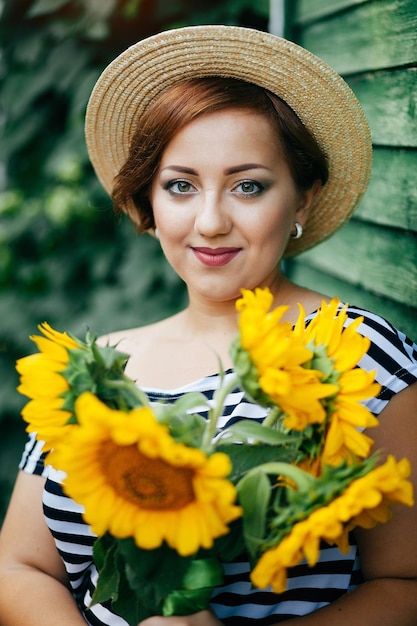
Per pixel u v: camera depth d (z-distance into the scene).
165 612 1.10
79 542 1.44
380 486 0.90
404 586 1.28
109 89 1.59
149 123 1.41
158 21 3.12
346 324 1.38
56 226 3.22
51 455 1.05
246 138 1.36
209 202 1.37
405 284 1.71
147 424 0.85
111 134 1.68
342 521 0.94
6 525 1.57
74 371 1.01
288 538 0.91
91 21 3.08
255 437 1.00
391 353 1.34
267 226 1.39
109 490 0.93
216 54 1.43
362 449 0.98
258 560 1.02
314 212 1.68
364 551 1.31
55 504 1.44
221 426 1.34
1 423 3.22
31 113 3.30
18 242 3.29
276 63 1.42
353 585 1.38
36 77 3.21
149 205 1.61
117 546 1.08
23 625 1.45
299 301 1.53
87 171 3.24
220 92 1.37
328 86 1.44
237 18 2.99
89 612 1.44
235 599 1.30
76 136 3.22
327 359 1.01
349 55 2.03
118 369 1.05
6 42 3.23
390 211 1.80
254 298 0.99
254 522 0.96
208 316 1.55
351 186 1.61
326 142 1.53
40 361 1.02
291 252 1.78
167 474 0.91
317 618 1.24
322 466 0.99
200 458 0.86
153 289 3.08
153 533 0.92
